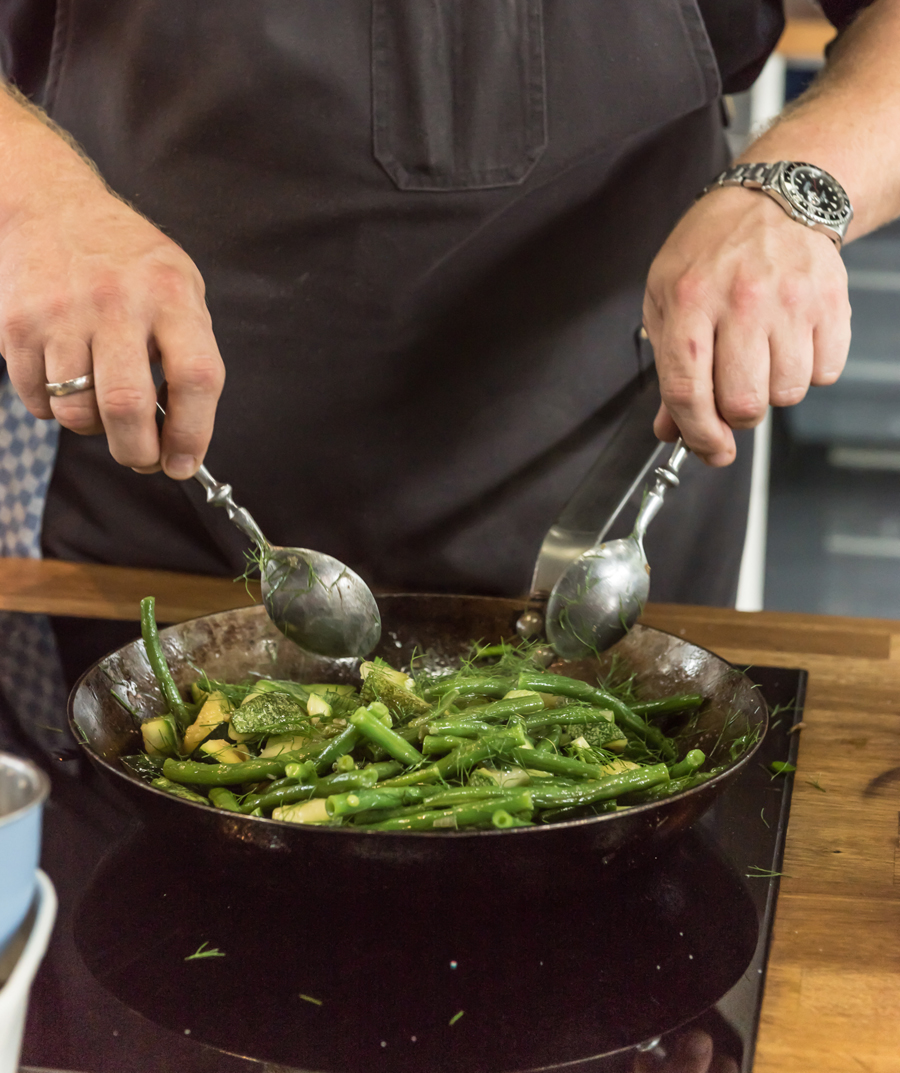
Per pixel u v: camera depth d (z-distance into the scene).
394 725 0.82
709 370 0.87
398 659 0.99
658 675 0.91
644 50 1.24
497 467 1.37
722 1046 0.56
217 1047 0.56
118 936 0.65
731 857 0.75
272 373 1.32
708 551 1.57
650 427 1.07
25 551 1.54
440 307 1.30
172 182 1.27
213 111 1.23
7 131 1.01
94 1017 0.58
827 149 1.00
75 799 0.82
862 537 2.64
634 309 1.38
